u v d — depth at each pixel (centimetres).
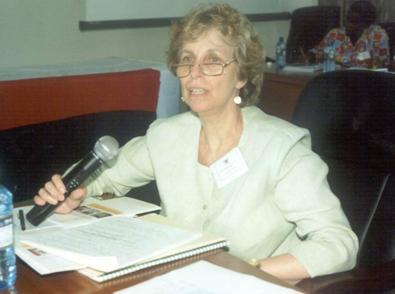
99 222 124
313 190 133
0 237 99
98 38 458
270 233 138
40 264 104
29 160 249
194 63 138
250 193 136
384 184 143
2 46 411
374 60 472
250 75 144
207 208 140
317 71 432
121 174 159
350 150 153
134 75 301
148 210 134
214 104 137
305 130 143
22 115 256
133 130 303
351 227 146
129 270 103
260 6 564
